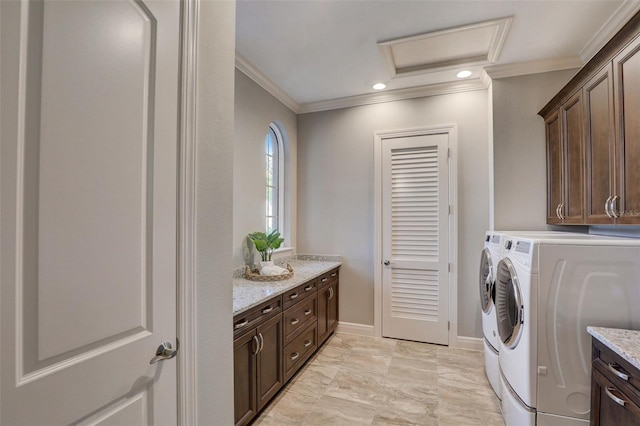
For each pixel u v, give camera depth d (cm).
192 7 104
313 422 197
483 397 223
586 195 191
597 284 146
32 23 62
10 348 59
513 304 175
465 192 302
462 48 246
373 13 200
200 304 107
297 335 250
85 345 72
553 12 196
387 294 331
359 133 344
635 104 146
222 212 119
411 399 221
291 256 354
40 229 64
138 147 85
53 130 66
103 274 76
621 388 119
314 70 279
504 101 270
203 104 109
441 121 311
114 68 78
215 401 115
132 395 83
